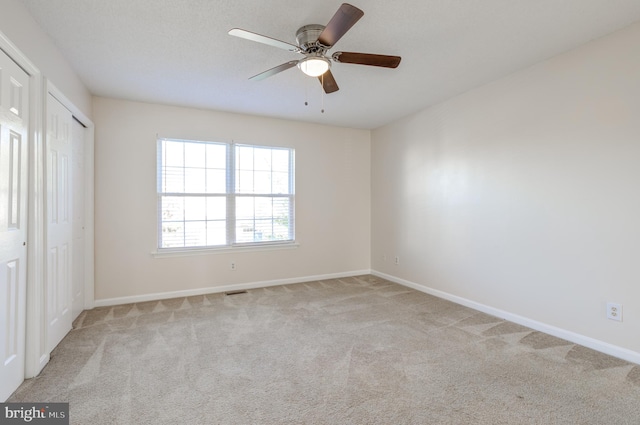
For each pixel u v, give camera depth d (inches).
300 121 181.9
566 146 102.3
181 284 155.0
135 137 145.6
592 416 65.7
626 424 63.4
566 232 102.7
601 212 94.3
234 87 129.6
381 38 93.3
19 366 75.4
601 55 93.6
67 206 107.2
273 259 176.9
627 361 88.5
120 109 142.8
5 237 68.0
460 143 140.4
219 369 84.9
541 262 110.0
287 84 127.0
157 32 89.4
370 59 86.2
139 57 103.8
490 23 85.9
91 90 131.6
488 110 127.5
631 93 87.7
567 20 84.8
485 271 130.0
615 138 91.1
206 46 97.3
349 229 198.7
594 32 90.9
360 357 91.8
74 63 107.1
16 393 72.7
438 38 93.4
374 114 169.5
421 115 162.4
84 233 132.2
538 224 110.6
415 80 124.0
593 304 96.4
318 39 78.2
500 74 119.0
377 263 199.0
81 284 129.7
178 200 155.1
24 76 76.2
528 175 113.5
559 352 94.4
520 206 116.3
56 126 96.7
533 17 83.3
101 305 139.2
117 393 73.5
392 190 185.0
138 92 134.6
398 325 116.6
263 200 174.7
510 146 119.3
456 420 64.5
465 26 87.3
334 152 193.5
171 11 79.7
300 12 80.6
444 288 150.3
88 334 107.5
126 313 129.3
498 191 124.2
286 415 66.2
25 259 77.1
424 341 102.7
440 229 152.1
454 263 144.6
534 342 101.5
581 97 98.4
